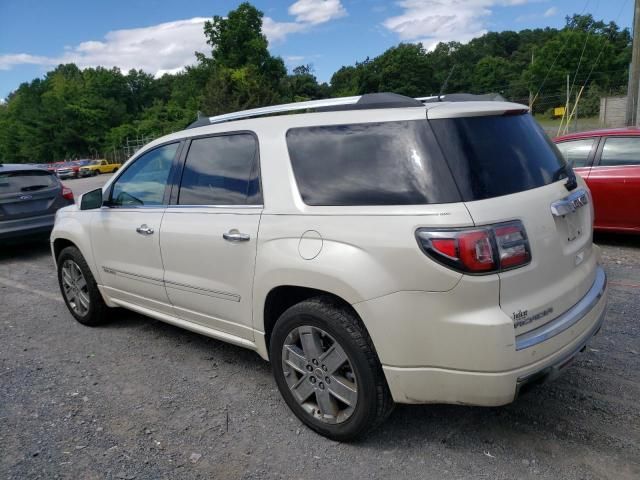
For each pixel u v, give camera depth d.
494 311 2.48
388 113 2.86
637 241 7.36
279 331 3.15
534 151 3.02
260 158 3.31
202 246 3.58
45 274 7.75
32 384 3.98
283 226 3.06
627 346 4.10
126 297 4.55
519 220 2.59
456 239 2.46
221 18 61.41
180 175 3.91
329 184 2.96
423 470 2.78
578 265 3.02
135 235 4.17
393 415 3.30
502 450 2.91
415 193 2.63
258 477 2.79
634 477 2.65
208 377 3.96
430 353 2.59
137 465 2.93
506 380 2.50
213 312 3.66
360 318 2.78
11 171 8.98
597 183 7.14
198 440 3.15
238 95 51.03
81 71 112.19
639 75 14.33
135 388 3.84
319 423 3.08
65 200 9.52
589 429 3.06
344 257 2.75
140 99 107.00
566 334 2.72
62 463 2.97
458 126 2.72
